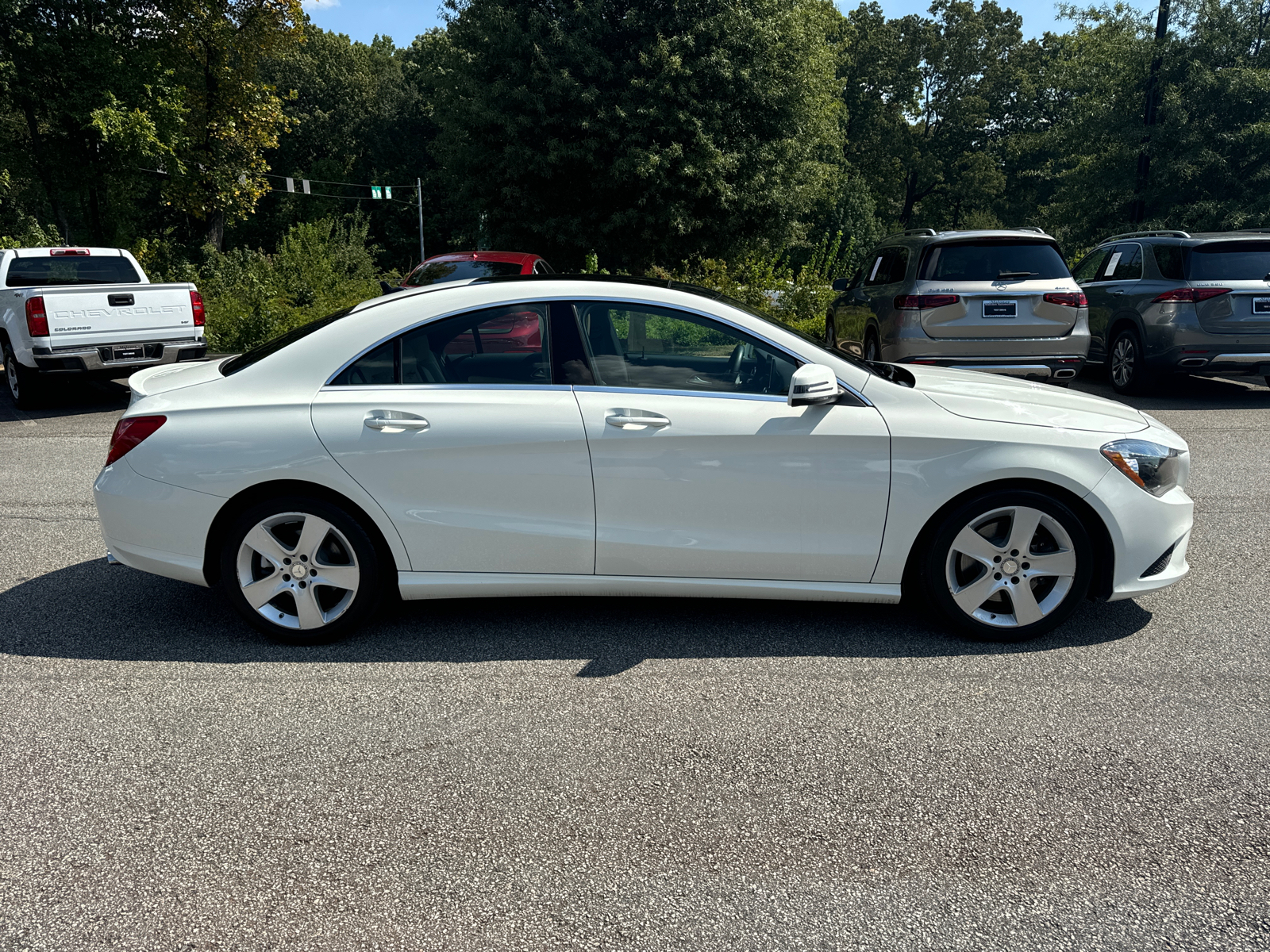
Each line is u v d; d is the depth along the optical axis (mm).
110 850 2557
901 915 2279
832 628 4145
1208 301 9797
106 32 27375
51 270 11750
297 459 3785
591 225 22328
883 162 63344
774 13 21516
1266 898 2334
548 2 21219
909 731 3209
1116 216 22703
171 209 44719
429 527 3854
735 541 3873
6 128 27641
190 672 3719
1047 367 9031
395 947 2174
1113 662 3756
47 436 8961
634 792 2836
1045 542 3936
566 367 3889
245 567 3908
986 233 9227
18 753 3082
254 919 2275
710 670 3711
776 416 3814
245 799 2805
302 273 19188
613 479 3822
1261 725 3219
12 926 2256
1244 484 6770
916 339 9109
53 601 4535
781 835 2615
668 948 2164
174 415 3889
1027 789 2836
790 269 19016
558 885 2402
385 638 4062
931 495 3809
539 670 3717
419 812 2736
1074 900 2334
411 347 3910
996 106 64562
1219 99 19969
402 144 66750
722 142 21312
